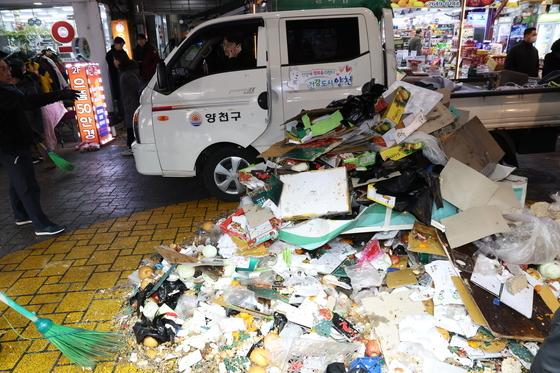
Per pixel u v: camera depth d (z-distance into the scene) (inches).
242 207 144.3
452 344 100.5
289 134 154.6
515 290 106.3
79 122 306.8
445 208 127.7
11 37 404.5
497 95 183.6
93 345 100.7
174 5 559.2
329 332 106.2
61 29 378.3
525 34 296.7
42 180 246.4
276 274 126.3
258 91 180.7
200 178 227.5
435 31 361.4
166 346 106.5
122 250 158.6
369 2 188.2
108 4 426.3
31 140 165.6
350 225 127.5
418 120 135.0
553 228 120.1
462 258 118.9
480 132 136.9
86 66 297.1
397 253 135.1
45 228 172.1
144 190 224.2
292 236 130.9
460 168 126.5
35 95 160.7
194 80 182.2
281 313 112.1
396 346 99.7
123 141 339.0
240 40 181.2
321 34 180.7
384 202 125.5
